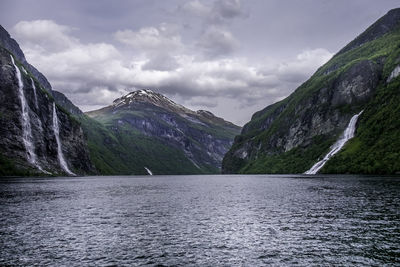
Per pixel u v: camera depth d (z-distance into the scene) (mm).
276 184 125438
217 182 166125
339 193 77562
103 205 63000
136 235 36656
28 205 61812
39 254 29422
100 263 27047
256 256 28484
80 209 57188
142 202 68250
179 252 29969
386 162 184875
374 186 94250
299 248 30656
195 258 28203
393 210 50500
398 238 33688
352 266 25656
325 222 42469
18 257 28516
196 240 34219
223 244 32500
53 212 53438
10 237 35594
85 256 28906
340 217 45656
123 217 48656
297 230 38094
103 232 38219
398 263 26219
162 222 44406
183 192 96000
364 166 197125
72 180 182375
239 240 33938
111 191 100188
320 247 30875
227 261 27312
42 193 87750
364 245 31312
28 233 37594
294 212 51062
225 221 44656
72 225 42438
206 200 71562
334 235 35312
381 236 34594
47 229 39875
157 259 28031
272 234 36312
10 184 122062
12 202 65938
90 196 81938
